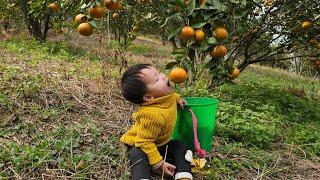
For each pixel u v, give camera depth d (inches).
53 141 58.1
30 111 67.0
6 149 53.6
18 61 105.9
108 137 61.6
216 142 66.1
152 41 334.6
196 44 57.8
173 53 59.2
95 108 73.1
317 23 104.2
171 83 52.3
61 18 166.2
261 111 88.7
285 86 155.8
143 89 49.6
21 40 180.9
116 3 62.6
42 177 49.1
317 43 109.2
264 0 102.5
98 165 52.9
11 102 68.7
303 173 62.2
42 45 171.5
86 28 61.5
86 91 80.5
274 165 61.3
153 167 49.3
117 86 84.7
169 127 51.4
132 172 48.4
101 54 132.7
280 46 116.0
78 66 109.3
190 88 79.0
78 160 52.8
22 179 48.6
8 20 211.2
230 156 61.8
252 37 109.6
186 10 54.7
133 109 73.8
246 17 94.6
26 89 73.5
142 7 94.3
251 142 68.4
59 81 82.7
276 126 79.9
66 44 194.9
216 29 56.8
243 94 103.2
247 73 202.2
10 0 188.2
